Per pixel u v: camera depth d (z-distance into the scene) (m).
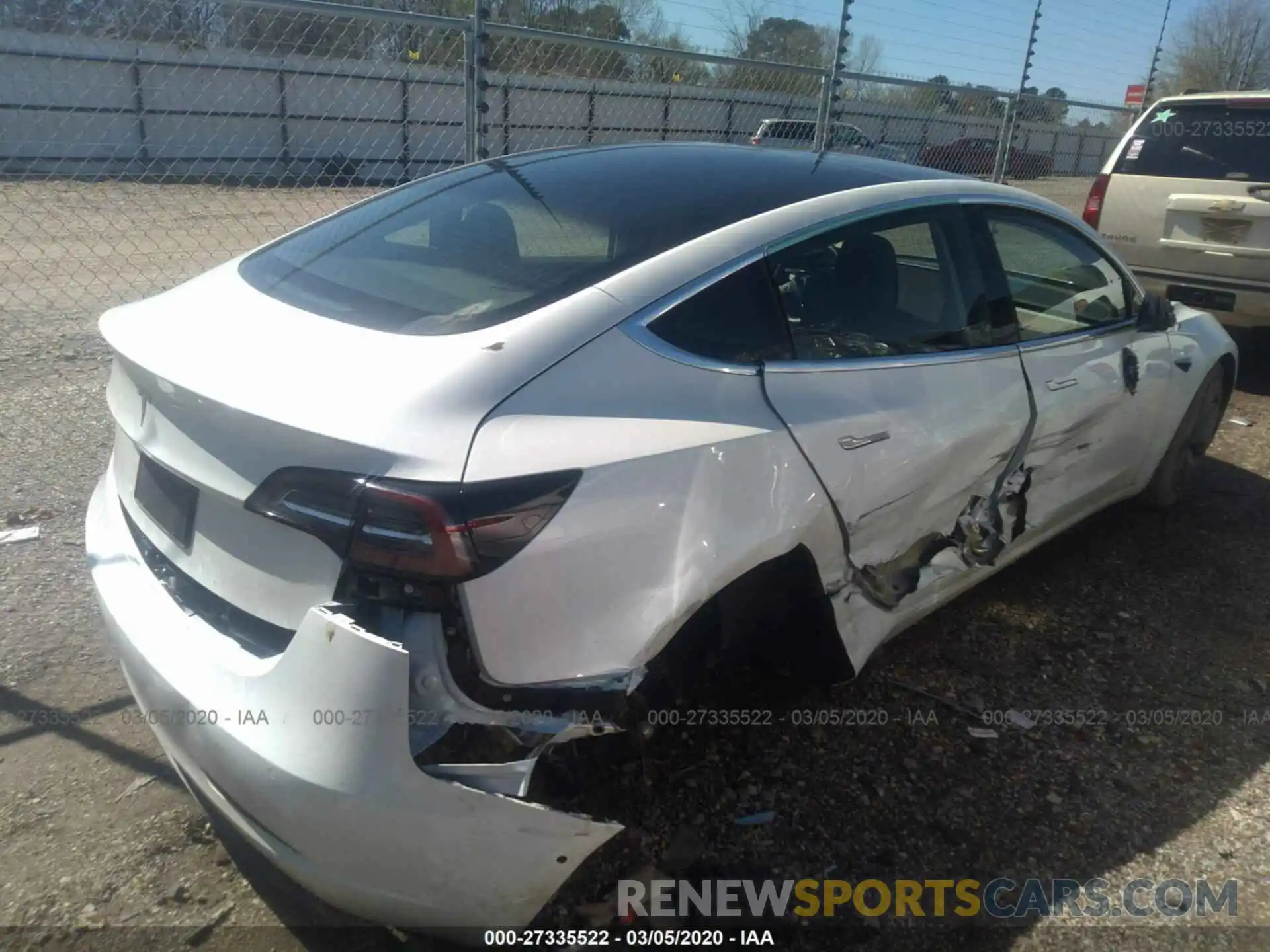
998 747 2.93
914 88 8.68
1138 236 7.04
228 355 2.09
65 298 7.73
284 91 9.38
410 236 2.65
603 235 2.48
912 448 2.67
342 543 1.78
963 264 3.08
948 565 3.06
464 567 1.75
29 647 3.14
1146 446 4.09
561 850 1.87
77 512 4.06
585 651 1.92
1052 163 12.80
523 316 2.14
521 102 9.40
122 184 10.02
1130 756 2.92
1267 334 8.52
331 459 1.80
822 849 2.50
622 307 2.20
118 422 2.38
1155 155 6.96
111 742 2.76
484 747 1.83
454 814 1.76
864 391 2.58
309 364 2.00
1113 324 3.78
